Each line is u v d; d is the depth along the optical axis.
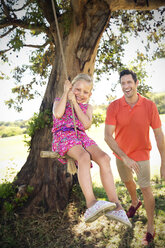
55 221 3.88
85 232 3.63
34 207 4.09
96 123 5.04
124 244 3.23
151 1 4.34
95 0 4.28
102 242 3.34
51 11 4.63
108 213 2.12
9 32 5.26
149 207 3.14
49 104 4.44
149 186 3.08
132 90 3.11
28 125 4.55
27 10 4.78
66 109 2.68
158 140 3.16
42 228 3.72
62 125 2.58
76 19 4.34
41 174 4.37
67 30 4.39
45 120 4.35
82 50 4.34
